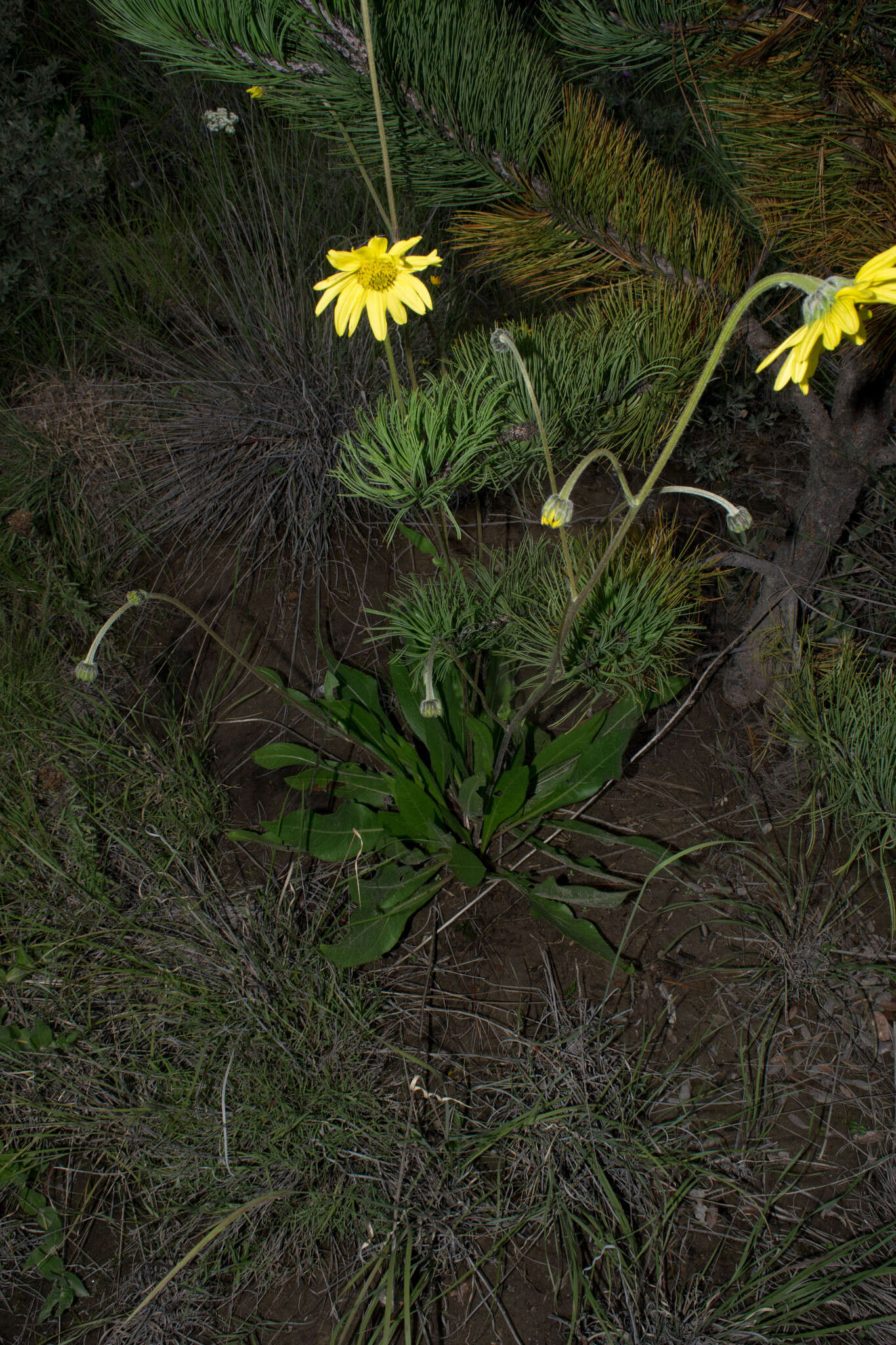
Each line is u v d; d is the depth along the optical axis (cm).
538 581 71
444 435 51
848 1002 68
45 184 122
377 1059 66
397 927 70
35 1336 58
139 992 69
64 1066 66
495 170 60
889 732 71
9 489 100
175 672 90
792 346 39
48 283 121
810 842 75
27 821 76
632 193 60
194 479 102
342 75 56
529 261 64
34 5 147
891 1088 64
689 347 60
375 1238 60
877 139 49
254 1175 62
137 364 115
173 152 140
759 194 55
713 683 85
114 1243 61
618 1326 56
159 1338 57
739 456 104
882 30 48
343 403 101
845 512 74
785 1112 64
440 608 66
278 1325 58
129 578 99
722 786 80
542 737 80
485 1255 59
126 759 81
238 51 56
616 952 71
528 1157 62
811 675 77
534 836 77
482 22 57
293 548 98
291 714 86
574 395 57
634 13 55
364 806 76
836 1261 58
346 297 50
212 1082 65
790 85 50
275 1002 68
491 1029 68
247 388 104
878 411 66
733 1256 59
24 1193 62
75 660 90
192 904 73
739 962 70
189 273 125
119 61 146
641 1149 61
